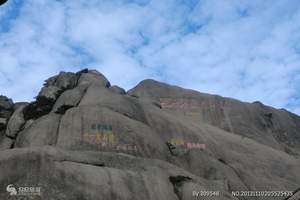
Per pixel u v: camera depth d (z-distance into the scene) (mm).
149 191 19844
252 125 37375
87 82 32406
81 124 26328
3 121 30609
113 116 26953
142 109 29875
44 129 26781
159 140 27250
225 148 29828
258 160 29703
